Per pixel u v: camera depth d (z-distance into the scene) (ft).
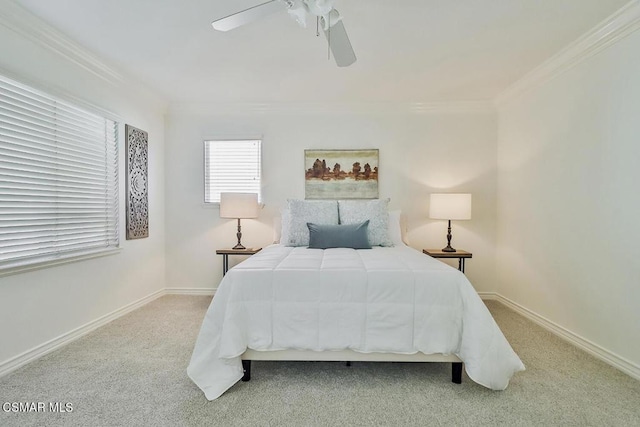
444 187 11.96
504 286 11.23
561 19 6.63
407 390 5.71
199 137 12.34
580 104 7.65
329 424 4.82
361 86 10.39
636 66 6.22
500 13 6.46
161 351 7.25
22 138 6.76
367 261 6.88
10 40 6.37
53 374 6.21
